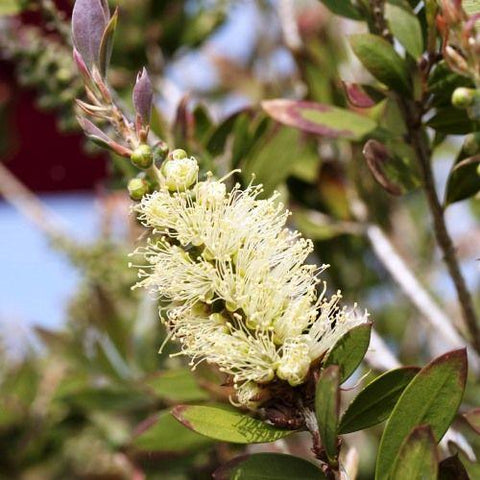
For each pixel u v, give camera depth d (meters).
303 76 0.67
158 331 0.68
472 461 0.51
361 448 0.69
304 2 0.75
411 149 0.55
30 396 0.78
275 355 0.47
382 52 0.52
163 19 0.72
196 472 0.65
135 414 0.70
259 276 0.47
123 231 0.76
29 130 0.93
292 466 0.47
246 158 0.58
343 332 0.47
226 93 0.93
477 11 0.48
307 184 0.68
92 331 0.69
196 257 0.48
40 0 0.64
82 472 0.75
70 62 0.64
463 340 0.60
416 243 0.84
